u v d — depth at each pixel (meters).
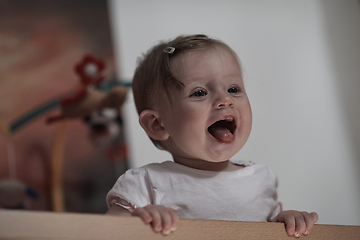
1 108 2.47
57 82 2.57
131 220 0.44
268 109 2.27
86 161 2.40
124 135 2.41
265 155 2.19
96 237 0.41
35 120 2.46
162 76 0.79
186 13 2.58
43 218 0.39
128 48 2.60
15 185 2.24
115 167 2.41
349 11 2.42
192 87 0.74
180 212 0.72
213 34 2.45
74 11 2.68
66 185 2.36
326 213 2.14
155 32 2.60
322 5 2.49
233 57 0.80
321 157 2.22
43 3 2.67
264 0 2.51
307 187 2.17
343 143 2.25
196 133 0.72
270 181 0.81
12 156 2.38
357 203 2.15
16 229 0.38
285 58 2.39
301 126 2.27
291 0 2.51
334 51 2.40
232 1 2.54
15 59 2.57
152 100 0.80
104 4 2.70
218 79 0.75
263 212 0.76
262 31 2.44
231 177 0.76
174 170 0.75
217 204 0.72
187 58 0.77
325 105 2.31
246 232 0.50
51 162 2.40
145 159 2.43
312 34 2.43
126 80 2.52
